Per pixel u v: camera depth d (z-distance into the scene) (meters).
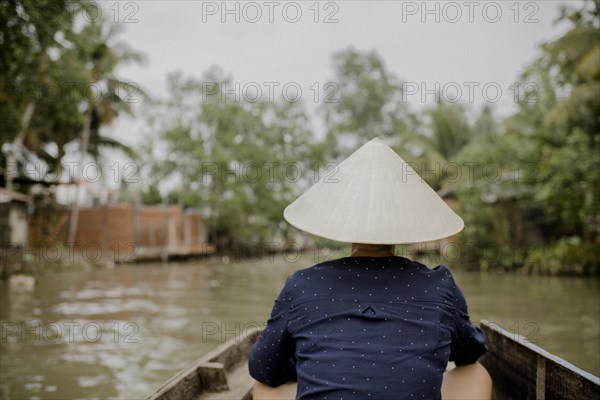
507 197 15.15
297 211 1.54
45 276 13.13
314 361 1.30
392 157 1.58
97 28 18.19
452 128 21.67
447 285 1.43
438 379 1.30
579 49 11.47
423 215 1.46
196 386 2.37
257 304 8.21
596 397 1.60
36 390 3.73
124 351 4.90
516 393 2.25
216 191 22.61
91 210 21.27
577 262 12.54
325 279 1.40
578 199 11.84
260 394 1.59
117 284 11.47
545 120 12.24
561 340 5.25
